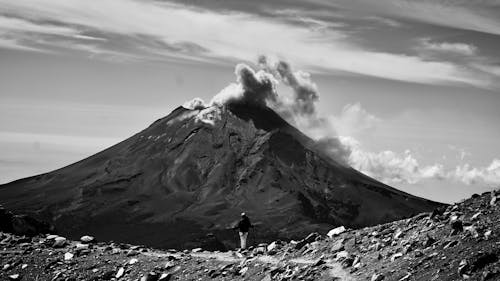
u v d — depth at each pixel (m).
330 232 41.75
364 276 32.22
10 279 41.59
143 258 43.41
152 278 39.84
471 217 33.53
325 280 33.31
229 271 38.81
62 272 41.94
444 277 28.38
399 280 29.92
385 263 32.75
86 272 41.81
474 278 27.36
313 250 39.31
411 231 35.62
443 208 36.75
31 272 42.38
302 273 35.12
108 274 41.34
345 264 34.59
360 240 37.50
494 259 28.03
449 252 30.44
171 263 41.78
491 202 34.38
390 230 37.34
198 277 38.97
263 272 37.09
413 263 31.03
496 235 30.00
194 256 43.91
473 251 29.39
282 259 39.06
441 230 33.53
